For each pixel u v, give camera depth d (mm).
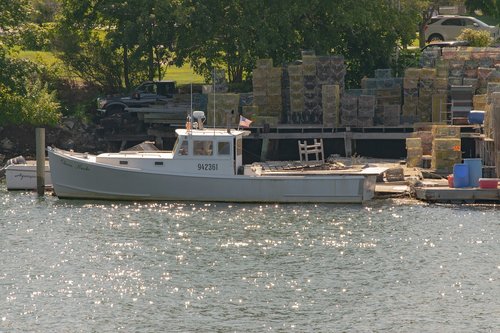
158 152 181375
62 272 142625
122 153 180000
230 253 150250
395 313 129250
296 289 136500
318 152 191500
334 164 184500
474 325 125750
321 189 174375
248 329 124812
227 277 140875
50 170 178375
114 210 171750
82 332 123812
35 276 141000
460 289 136500
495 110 177875
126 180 175625
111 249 152000
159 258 148000
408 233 158375
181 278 140375
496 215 167250
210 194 175375
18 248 152250
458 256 148250
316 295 134750
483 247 151875
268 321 126938
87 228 161750
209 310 130000
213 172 175000
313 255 149125
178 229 161000
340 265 145125
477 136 190625
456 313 129000
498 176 177750
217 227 162000
